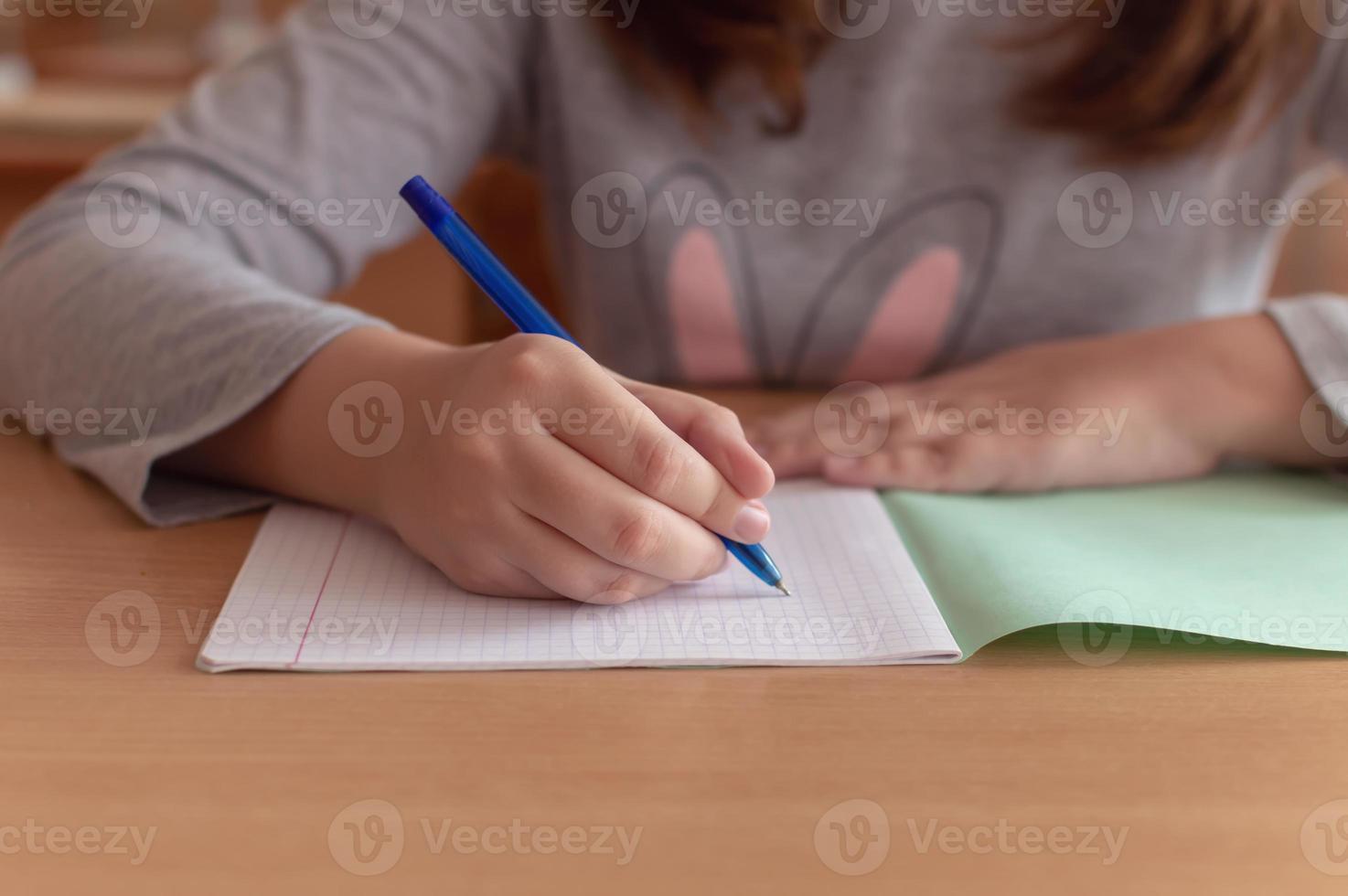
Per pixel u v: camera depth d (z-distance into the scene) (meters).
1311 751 0.33
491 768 0.31
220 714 0.34
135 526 0.49
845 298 0.86
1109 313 0.85
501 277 0.47
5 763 0.31
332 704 0.34
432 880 0.26
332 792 0.30
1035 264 0.84
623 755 0.32
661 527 0.40
